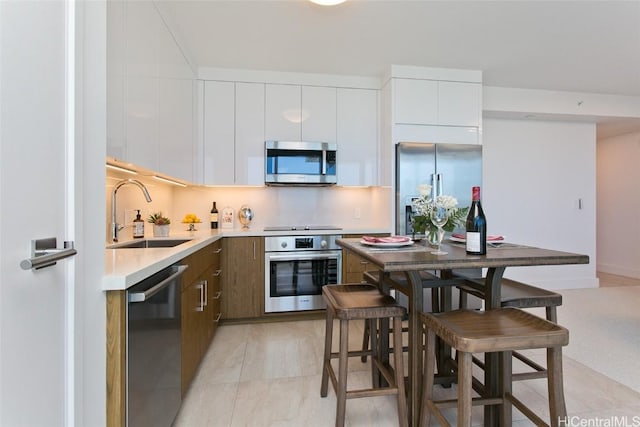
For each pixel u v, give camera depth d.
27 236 0.72
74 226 0.90
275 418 1.67
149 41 1.86
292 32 2.55
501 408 1.48
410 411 1.54
